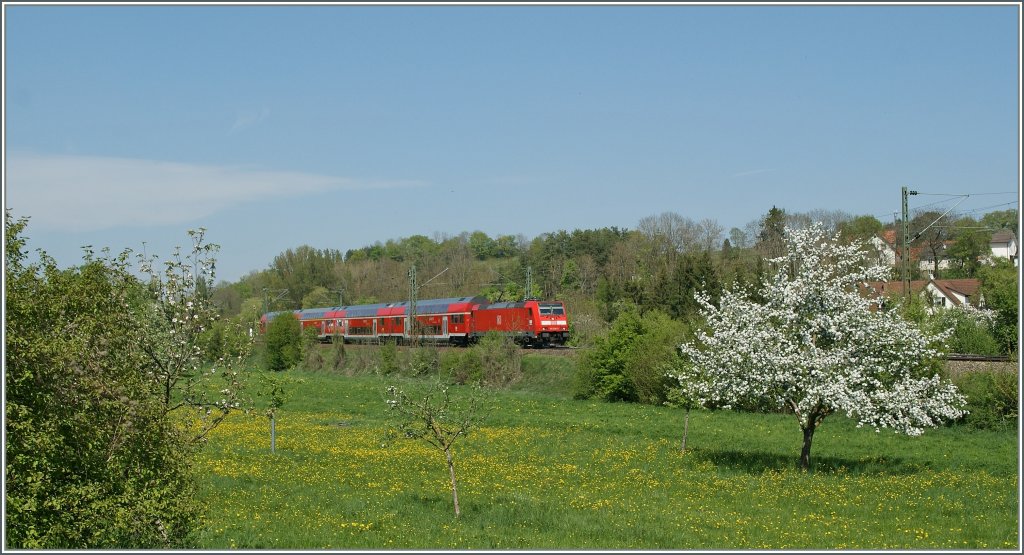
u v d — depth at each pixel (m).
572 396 56.62
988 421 38.97
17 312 14.30
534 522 22.78
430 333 79.06
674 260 115.06
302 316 96.06
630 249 122.50
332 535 20.69
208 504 22.92
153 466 15.97
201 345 22.30
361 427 45.31
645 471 31.16
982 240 108.12
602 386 55.00
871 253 58.53
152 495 15.52
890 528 22.16
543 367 62.91
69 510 14.38
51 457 14.10
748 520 22.88
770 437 39.47
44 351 13.74
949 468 30.91
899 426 29.17
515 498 26.20
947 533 21.44
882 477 29.14
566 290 120.31
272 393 35.78
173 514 16.09
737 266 86.12
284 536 20.44
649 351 52.28
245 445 38.03
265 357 81.31
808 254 31.11
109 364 16.02
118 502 14.84
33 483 13.61
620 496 26.66
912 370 31.44
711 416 46.69
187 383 21.56
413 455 35.66
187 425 20.23
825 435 39.53
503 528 22.06
